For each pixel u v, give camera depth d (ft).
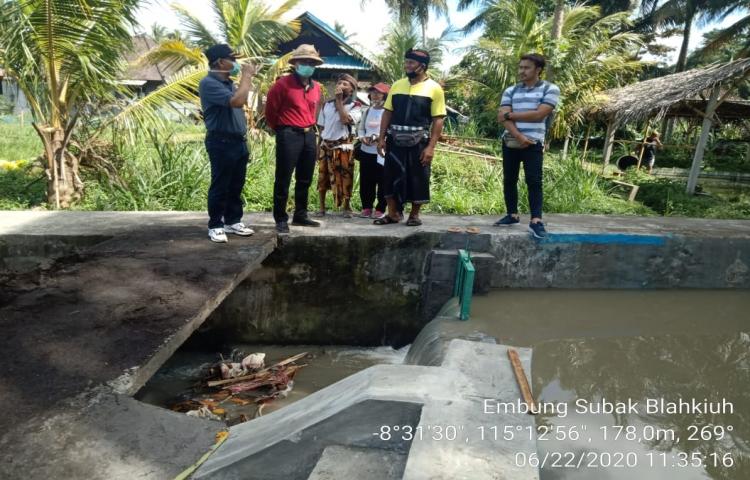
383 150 18.24
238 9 40.86
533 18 44.55
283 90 15.65
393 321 17.60
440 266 17.04
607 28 46.19
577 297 17.78
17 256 16.19
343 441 8.31
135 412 7.95
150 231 16.52
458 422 8.02
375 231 17.34
